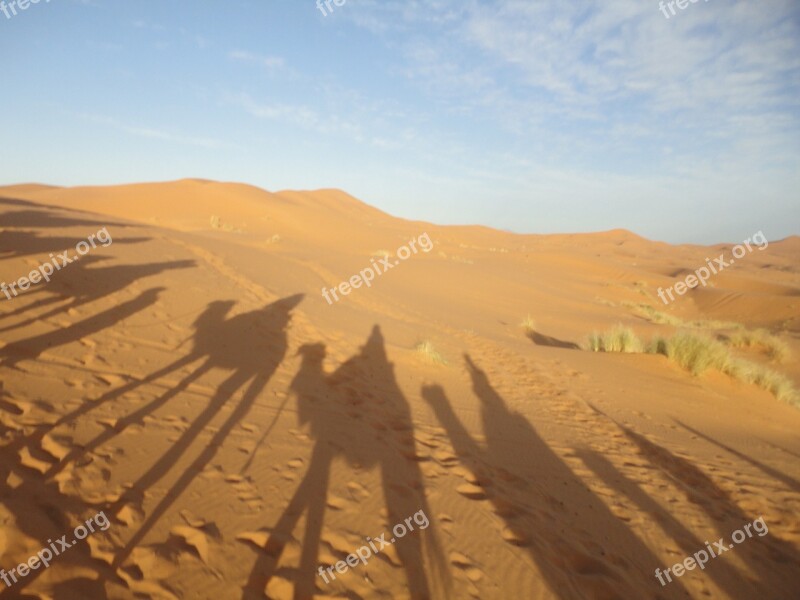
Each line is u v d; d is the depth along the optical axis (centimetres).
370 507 393
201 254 1398
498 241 9000
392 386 767
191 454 413
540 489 493
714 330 2230
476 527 394
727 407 964
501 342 1374
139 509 323
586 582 348
